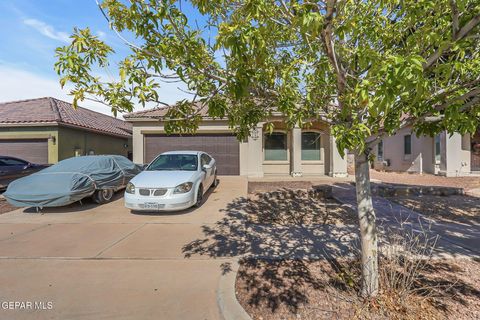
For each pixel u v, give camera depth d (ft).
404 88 5.25
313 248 14.11
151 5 7.48
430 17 7.50
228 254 13.53
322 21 6.30
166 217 20.61
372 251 8.98
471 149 46.50
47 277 11.27
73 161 26.27
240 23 7.35
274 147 45.42
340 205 24.20
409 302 8.64
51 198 21.68
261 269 11.74
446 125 8.73
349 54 8.57
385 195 28.09
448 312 8.26
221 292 9.82
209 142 43.16
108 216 21.11
